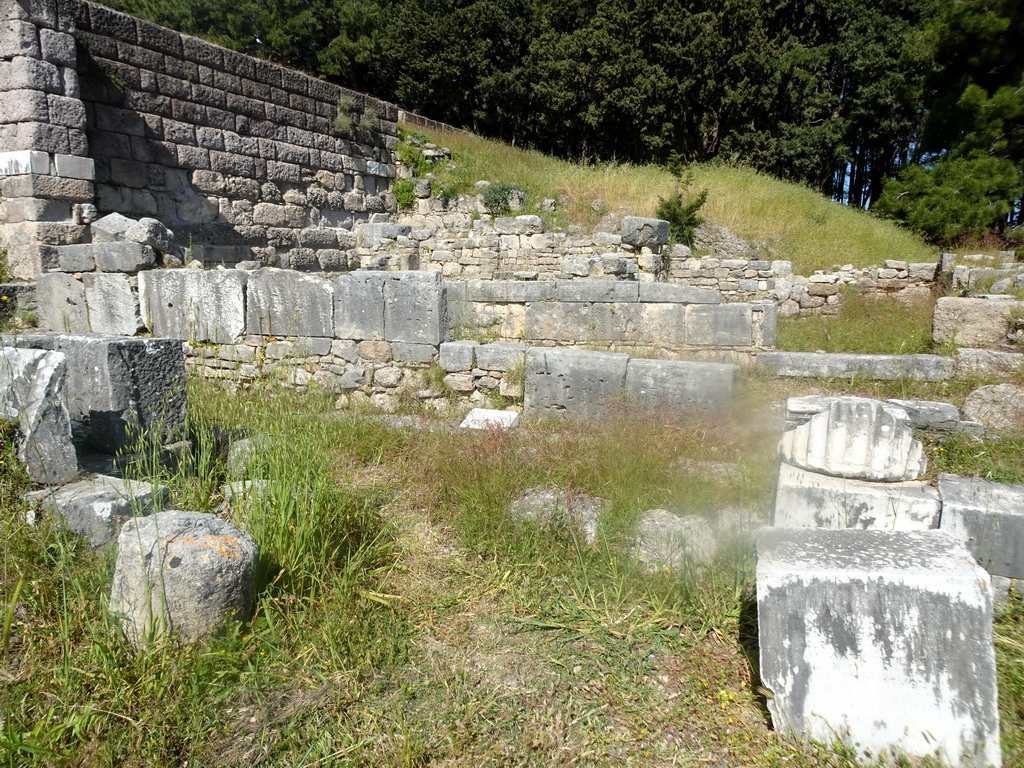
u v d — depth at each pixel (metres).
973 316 6.89
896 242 15.45
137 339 4.13
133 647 2.56
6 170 8.60
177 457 4.07
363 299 6.31
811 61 25.58
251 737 2.31
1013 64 17.08
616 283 8.62
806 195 17.78
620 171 17.77
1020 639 2.83
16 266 8.68
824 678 2.37
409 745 2.27
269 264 12.24
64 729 2.19
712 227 15.14
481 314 9.10
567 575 3.36
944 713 2.27
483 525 3.66
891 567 2.39
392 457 4.83
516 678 2.67
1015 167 16.25
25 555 3.00
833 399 3.69
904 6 25.08
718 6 25.00
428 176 16.47
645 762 2.27
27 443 3.46
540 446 4.54
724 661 2.78
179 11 24.42
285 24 25.05
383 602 3.07
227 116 11.74
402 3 26.84
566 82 25.42
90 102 9.61
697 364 5.45
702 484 3.94
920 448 3.54
